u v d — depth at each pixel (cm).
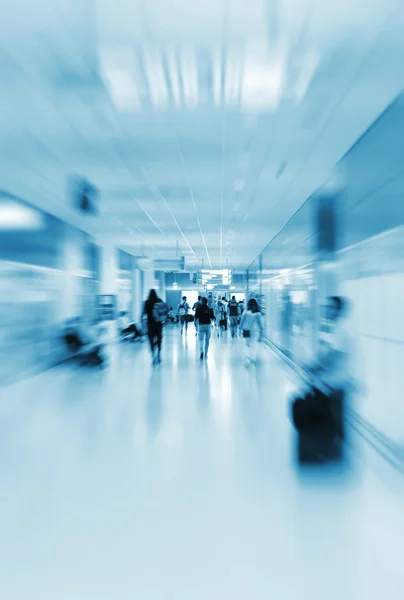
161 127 552
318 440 416
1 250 845
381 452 462
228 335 1891
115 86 444
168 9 319
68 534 305
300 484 385
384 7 318
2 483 395
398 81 436
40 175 754
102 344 1123
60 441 513
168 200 941
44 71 411
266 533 303
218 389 791
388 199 590
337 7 319
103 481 396
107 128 555
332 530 307
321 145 621
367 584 248
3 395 775
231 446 486
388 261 663
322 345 889
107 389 809
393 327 662
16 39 358
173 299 3316
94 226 1284
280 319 1536
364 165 611
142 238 1529
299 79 431
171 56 386
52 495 369
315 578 254
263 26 342
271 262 1745
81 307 1360
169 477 402
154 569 263
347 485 385
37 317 1027
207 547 286
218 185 825
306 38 359
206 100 477
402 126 467
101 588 246
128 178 773
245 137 591
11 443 509
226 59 393
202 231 1371
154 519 324
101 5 313
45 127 547
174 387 812
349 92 460
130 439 515
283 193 901
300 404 426
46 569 264
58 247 1166
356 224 738
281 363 1121
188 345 1538
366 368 731
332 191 791
